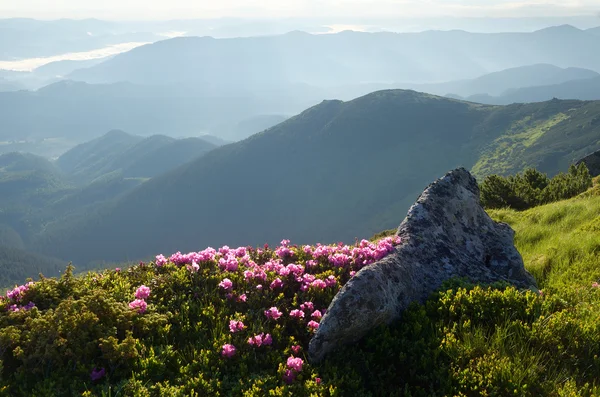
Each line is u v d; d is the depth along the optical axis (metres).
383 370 2.08
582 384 1.99
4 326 2.19
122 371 2.05
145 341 2.19
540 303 2.35
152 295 2.43
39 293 2.41
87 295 2.36
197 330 2.24
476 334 2.15
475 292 2.38
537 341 2.15
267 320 2.31
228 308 2.36
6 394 1.96
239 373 2.07
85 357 2.08
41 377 2.03
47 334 2.09
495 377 1.98
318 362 2.14
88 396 1.91
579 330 2.17
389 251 2.64
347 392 2.00
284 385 1.98
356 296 2.19
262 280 2.53
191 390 1.95
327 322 2.15
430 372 2.06
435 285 2.55
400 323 2.30
